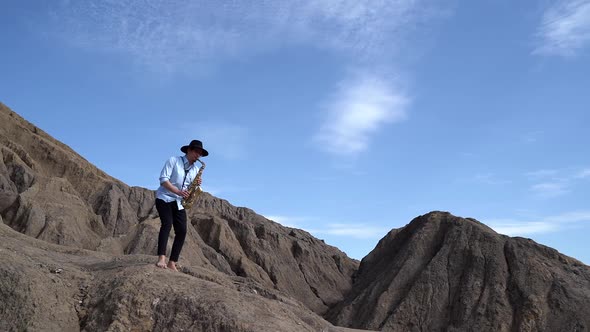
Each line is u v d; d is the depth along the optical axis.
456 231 57.03
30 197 43.75
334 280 65.81
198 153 11.53
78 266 11.71
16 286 9.59
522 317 47.00
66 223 42.41
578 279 50.28
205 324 9.59
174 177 11.33
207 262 51.50
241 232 63.62
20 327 9.30
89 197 53.50
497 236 55.59
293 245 67.62
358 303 54.53
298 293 60.41
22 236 14.97
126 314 9.88
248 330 9.41
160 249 11.27
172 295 10.20
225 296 10.30
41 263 10.88
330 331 12.32
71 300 10.30
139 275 10.59
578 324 45.41
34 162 51.00
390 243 66.69
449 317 49.69
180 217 11.52
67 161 55.00
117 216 52.72
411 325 49.69
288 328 9.91
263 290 14.24
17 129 54.28
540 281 49.75
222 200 73.25
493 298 49.25
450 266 53.81
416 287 52.16
